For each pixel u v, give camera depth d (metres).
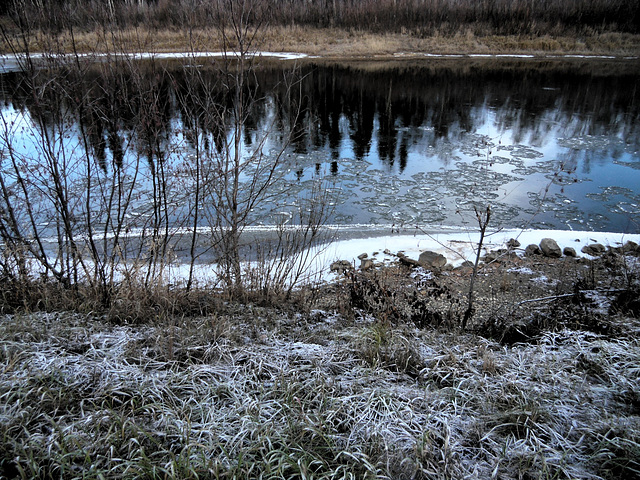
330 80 19.98
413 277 5.88
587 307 4.66
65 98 4.77
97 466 2.42
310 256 6.52
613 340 3.90
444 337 4.08
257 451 2.59
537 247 6.80
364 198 9.30
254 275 5.11
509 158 11.73
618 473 2.58
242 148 11.81
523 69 23.09
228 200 4.96
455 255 6.62
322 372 3.29
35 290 4.36
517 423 2.84
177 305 4.40
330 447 2.61
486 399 3.13
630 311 4.50
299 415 2.84
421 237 7.35
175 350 3.49
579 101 17.36
